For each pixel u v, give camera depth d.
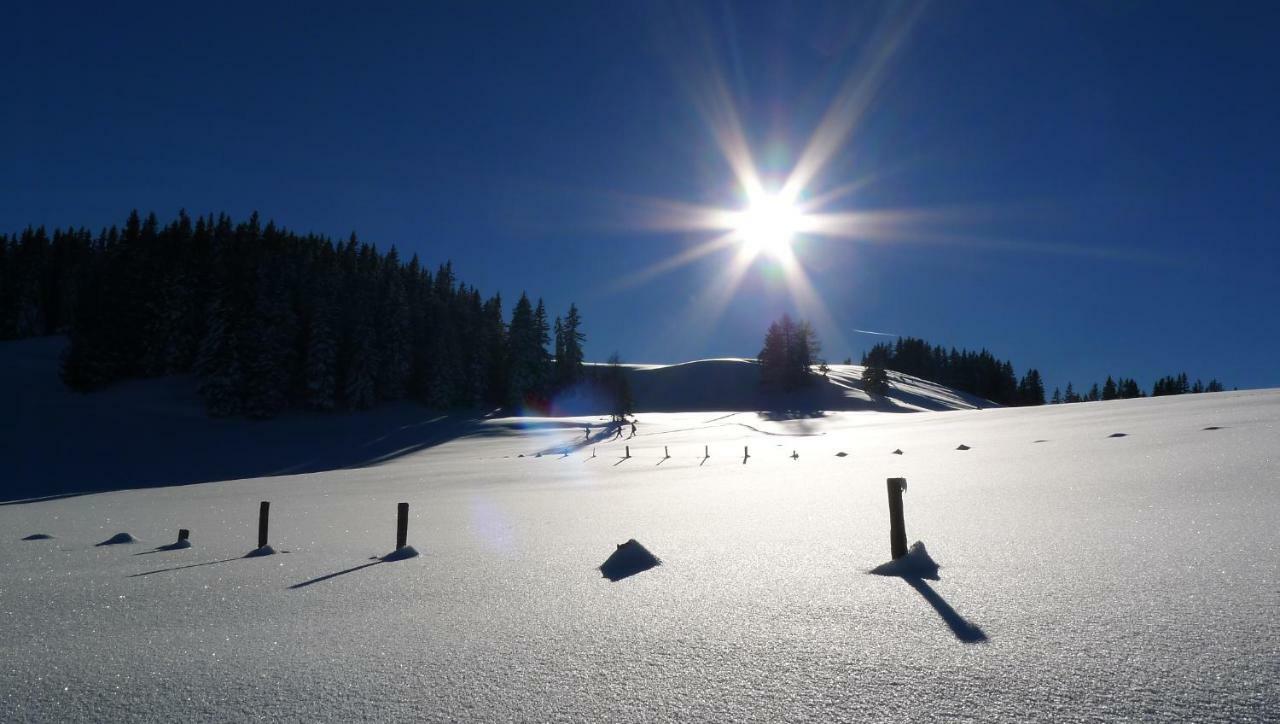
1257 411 23.22
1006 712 2.64
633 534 8.38
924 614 3.96
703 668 3.33
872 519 8.20
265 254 88.25
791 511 9.57
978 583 4.61
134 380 74.69
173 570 7.54
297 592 5.93
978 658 3.21
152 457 49.94
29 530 13.30
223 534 11.44
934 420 55.03
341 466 46.47
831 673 3.16
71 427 57.62
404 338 78.62
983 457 18.11
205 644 4.28
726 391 112.75
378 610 5.05
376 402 75.25
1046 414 43.84
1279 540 5.23
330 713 3.03
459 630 4.31
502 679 3.34
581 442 53.34
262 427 63.06
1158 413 29.72
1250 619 3.43
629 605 4.70
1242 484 8.48
